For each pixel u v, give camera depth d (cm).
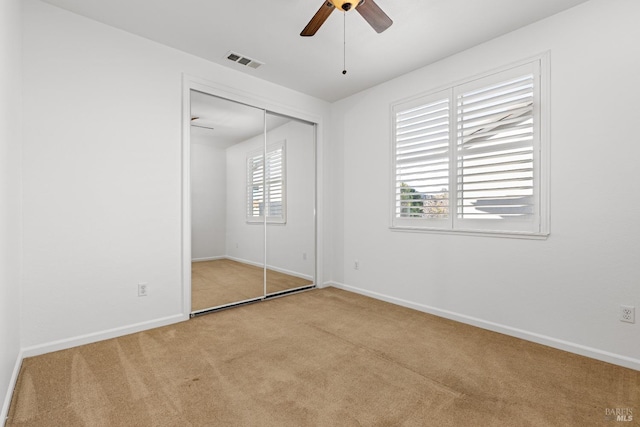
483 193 278
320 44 282
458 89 295
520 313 257
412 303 334
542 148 243
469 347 239
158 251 279
